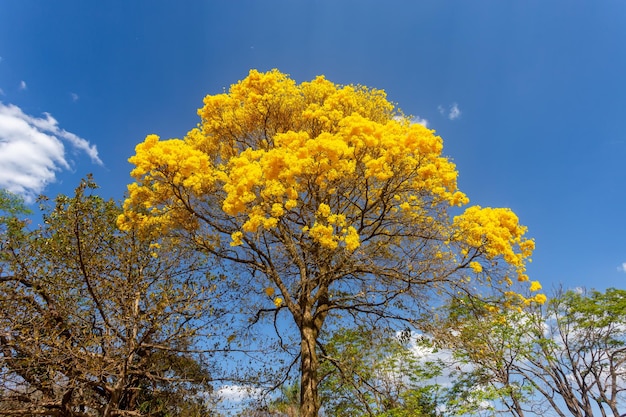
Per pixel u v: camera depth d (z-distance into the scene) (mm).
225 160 8727
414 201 7277
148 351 7973
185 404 7637
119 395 6539
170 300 6961
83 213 7145
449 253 6934
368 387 7512
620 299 12148
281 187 5980
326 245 5941
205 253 8141
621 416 11344
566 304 13320
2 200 10062
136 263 7898
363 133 6465
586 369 12523
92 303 7430
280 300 7172
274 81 8250
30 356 5969
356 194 7793
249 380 7832
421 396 10148
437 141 6148
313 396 6668
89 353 5945
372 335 7797
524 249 6504
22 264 6777
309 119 7875
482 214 6203
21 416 6191
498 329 10852
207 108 8445
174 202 7195
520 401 10773
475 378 10906
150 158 6047
